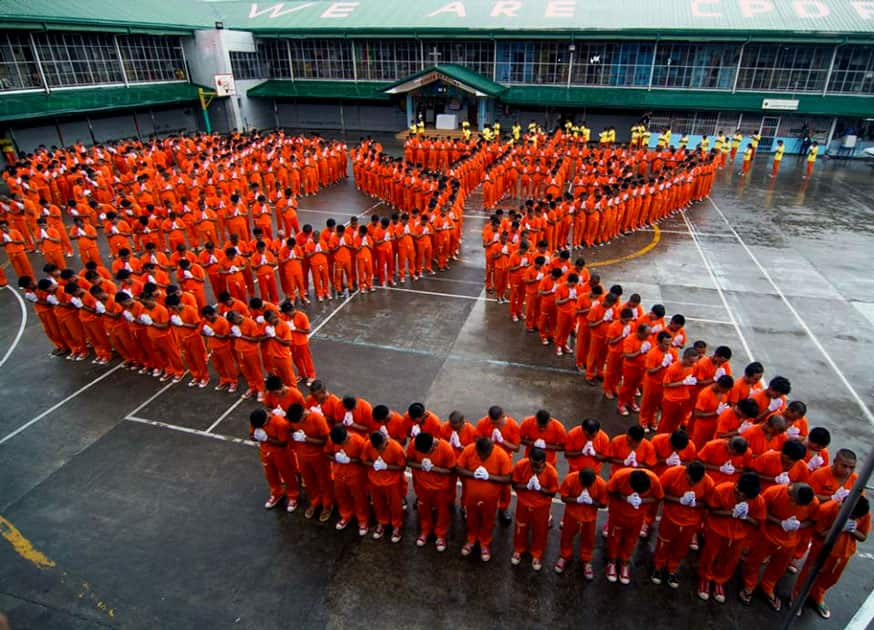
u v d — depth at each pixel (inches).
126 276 478.0
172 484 345.7
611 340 403.9
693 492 253.1
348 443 284.5
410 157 1179.3
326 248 581.3
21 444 382.9
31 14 1100.5
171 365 453.1
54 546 301.4
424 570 287.4
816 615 263.9
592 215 729.6
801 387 438.6
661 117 1455.5
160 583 279.6
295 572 285.9
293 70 1665.8
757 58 1339.8
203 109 1408.7
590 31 1355.8
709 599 272.1
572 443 294.2
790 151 1400.1
